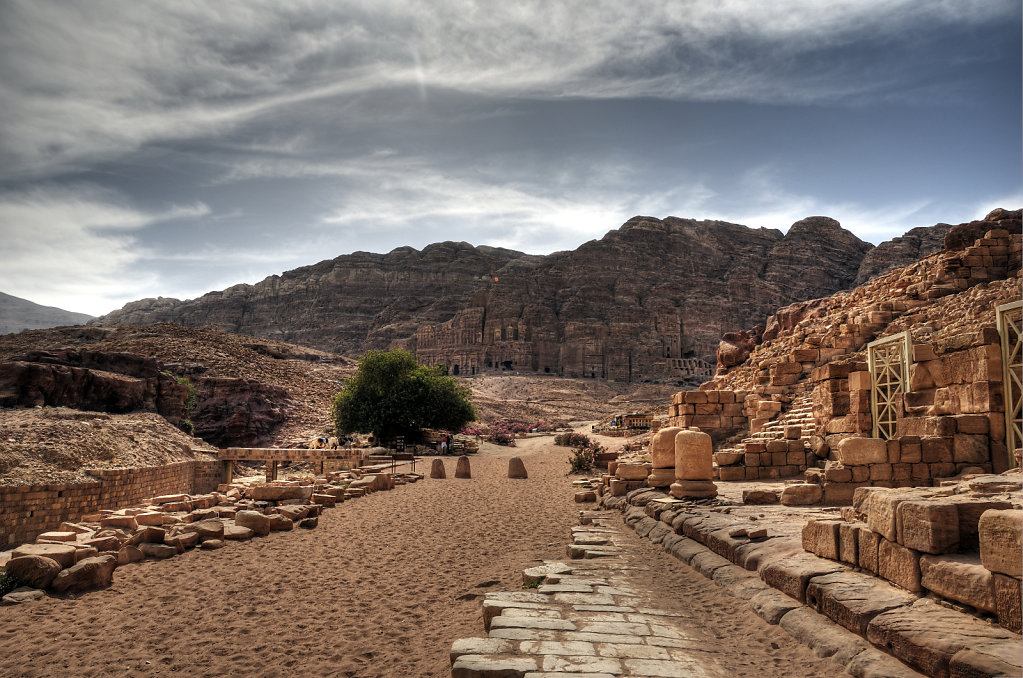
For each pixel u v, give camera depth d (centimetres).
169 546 1300
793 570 790
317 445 5212
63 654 816
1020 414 1365
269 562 1262
